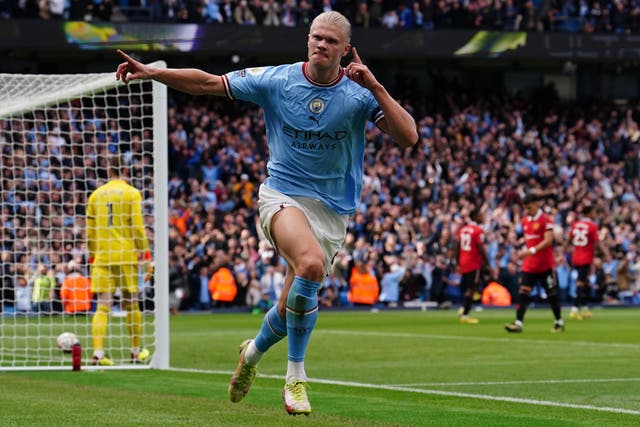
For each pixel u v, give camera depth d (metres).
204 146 32.94
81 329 18.86
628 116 39.09
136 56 36.44
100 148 32.22
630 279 31.94
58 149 30.53
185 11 32.31
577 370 11.56
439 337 17.23
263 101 6.74
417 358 13.13
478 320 23.17
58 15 31.42
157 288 11.67
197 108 34.75
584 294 25.52
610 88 40.72
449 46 34.44
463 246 21.94
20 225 26.48
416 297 29.89
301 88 6.61
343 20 6.52
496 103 38.34
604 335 17.70
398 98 38.16
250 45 32.78
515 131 37.34
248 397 8.68
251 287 28.00
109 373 11.07
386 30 34.00
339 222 6.86
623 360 12.85
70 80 12.47
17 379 10.40
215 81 6.68
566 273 31.53
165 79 6.61
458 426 7.02
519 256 18.45
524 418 7.43
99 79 12.37
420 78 39.56
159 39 31.94
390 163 34.16
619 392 9.41
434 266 29.95
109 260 11.84
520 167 35.62
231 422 7.04
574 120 38.81
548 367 11.90
